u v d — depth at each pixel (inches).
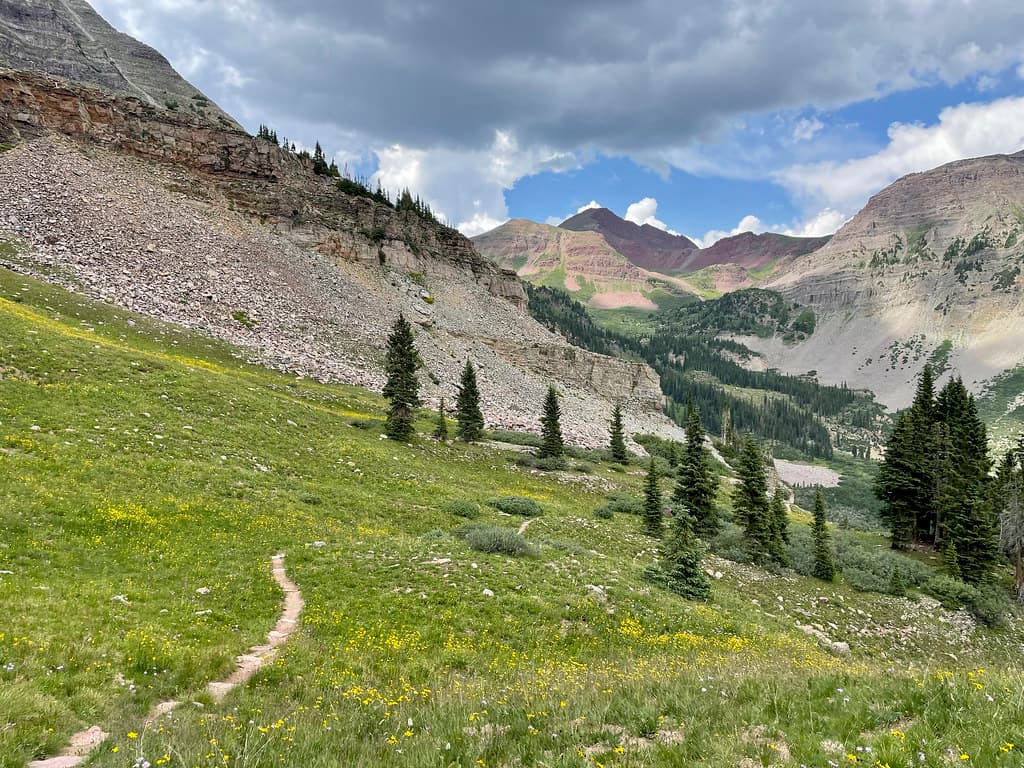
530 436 3191.4
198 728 404.5
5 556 727.7
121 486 1074.7
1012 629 1718.8
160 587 763.4
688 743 338.3
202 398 1727.4
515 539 1207.6
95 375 1568.7
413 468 1929.1
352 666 610.9
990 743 295.1
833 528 2886.3
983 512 2042.3
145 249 3174.2
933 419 2640.3
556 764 319.0
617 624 877.8
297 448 1696.6
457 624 780.6
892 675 456.1
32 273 2465.6
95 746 372.5
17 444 1092.5
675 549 1230.9
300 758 341.7
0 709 376.5
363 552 1038.4
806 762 301.6
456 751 343.9
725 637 935.7
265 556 971.9
